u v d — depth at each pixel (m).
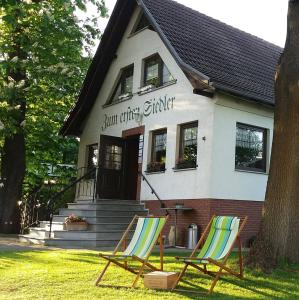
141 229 9.01
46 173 26.42
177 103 15.91
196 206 14.54
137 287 7.89
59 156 26.33
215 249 8.36
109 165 18.20
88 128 21.19
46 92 19.50
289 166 9.47
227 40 19.02
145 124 17.36
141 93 17.70
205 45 17.06
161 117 16.58
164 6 18.27
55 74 17.56
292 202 9.47
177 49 15.49
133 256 7.94
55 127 23.64
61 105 23.39
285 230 9.37
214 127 14.38
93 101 20.94
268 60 19.81
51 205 16.66
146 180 16.42
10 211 19.39
